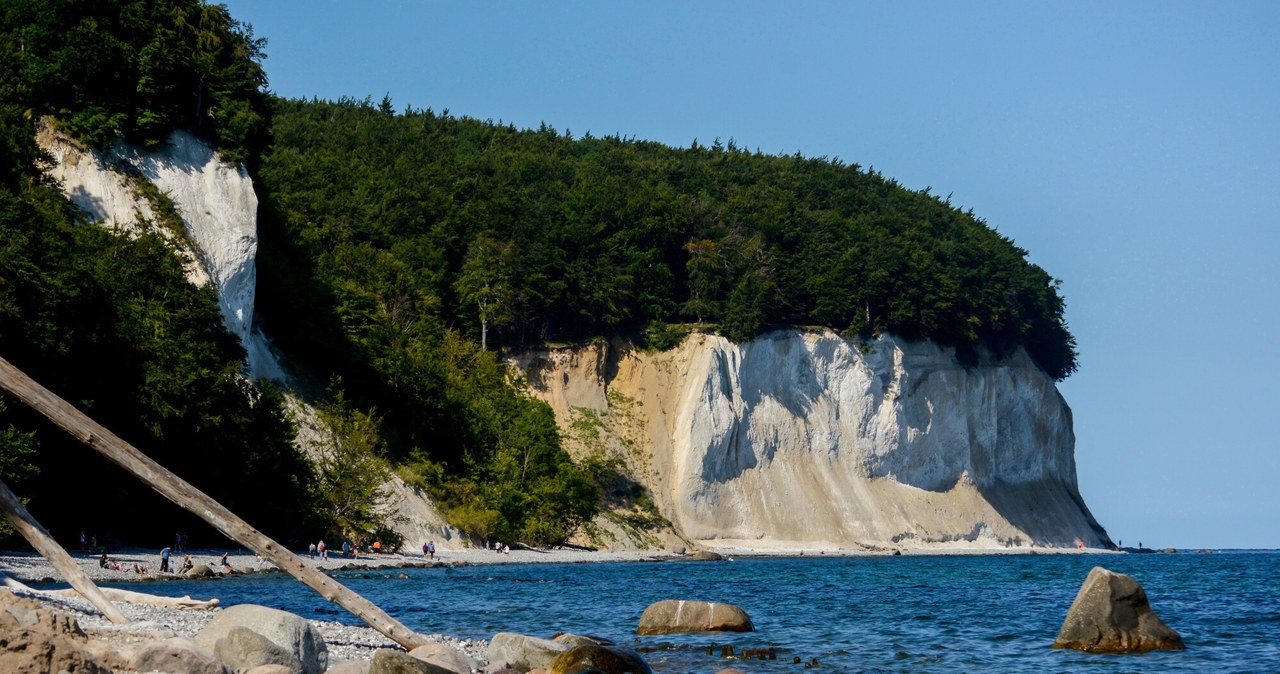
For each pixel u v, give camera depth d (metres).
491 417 100.88
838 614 42.22
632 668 21.52
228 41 81.69
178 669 15.02
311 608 35.75
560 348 122.38
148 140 73.62
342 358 86.75
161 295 65.38
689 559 101.56
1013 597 52.59
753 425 122.81
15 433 47.00
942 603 48.31
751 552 113.31
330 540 71.06
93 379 55.44
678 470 118.06
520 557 84.44
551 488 98.00
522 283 122.38
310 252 104.00
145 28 74.56
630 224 132.62
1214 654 27.78
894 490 129.88
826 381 127.94
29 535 20.56
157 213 71.62
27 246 52.56
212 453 62.38
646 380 123.69
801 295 131.12
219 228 74.62
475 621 35.78
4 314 49.28
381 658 17.48
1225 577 79.12
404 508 80.50
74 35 71.38
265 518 66.44
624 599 47.53
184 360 60.97
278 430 68.38
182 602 26.88
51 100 71.38
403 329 106.50
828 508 123.25
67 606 22.23
